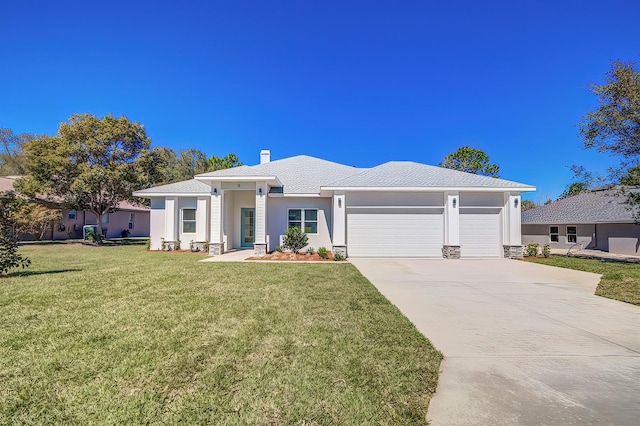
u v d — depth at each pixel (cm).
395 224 1561
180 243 1877
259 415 255
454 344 416
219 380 310
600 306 622
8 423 243
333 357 366
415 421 250
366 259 1465
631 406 273
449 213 1519
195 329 455
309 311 557
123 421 246
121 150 2347
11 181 2627
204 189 1903
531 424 246
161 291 711
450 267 1198
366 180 1582
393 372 332
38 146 2211
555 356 381
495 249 1562
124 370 330
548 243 2420
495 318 538
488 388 304
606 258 1599
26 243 2222
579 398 286
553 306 620
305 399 279
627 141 1371
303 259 1424
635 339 440
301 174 1942
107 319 500
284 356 368
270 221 1712
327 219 1709
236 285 788
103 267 1098
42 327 461
